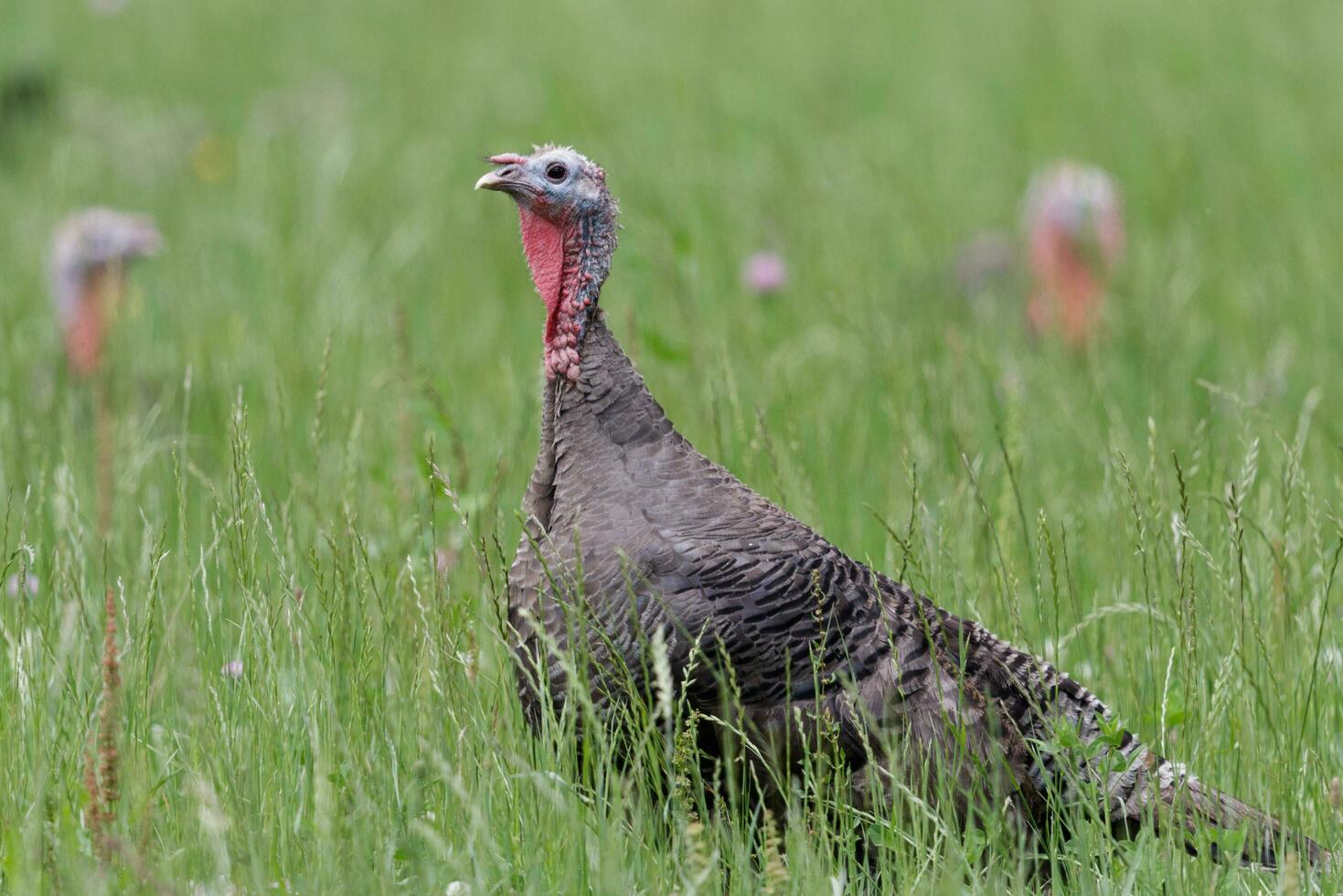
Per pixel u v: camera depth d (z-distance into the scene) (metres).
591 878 10.56
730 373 15.70
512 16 47.44
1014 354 21.56
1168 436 17.45
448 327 22.30
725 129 32.47
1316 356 20.39
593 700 11.41
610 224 12.16
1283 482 14.16
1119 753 11.31
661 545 11.30
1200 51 37.12
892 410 17.23
